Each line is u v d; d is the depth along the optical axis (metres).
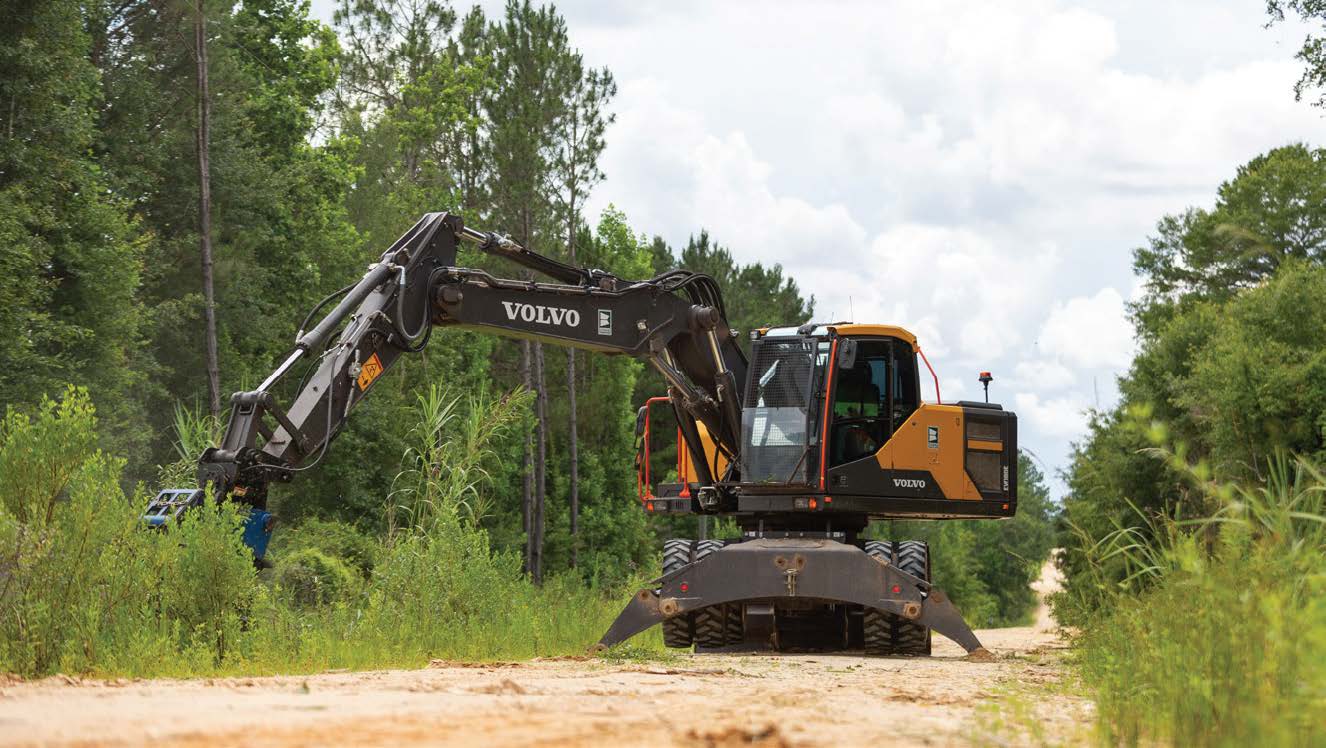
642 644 16.61
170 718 4.49
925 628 15.26
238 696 5.77
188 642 9.84
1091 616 9.43
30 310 27.58
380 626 12.46
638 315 16.73
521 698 6.02
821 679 9.45
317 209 43.44
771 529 17.77
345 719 4.62
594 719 4.90
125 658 8.55
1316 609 4.38
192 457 18.69
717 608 16.17
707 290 17.56
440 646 12.75
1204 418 22.19
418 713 4.95
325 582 21.19
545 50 48.50
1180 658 5.41
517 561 17.03
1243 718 4.19
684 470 18.75
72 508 9.26
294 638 10.78
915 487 17.05
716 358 17.36
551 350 58.66
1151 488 27.00
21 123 28.58
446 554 14.56
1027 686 8.86
